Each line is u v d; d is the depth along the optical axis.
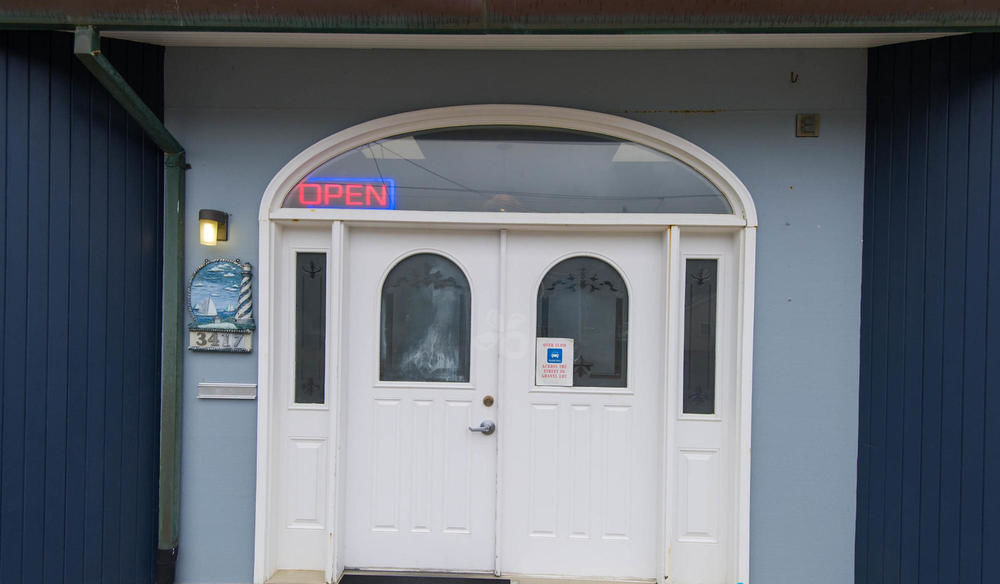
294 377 3.16
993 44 2.54
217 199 3.08
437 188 3.12
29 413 2.63
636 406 3.16
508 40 2.93
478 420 3.20
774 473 3.06
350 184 3.11
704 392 3.15
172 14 2.47
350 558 3.18
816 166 3.05
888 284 2.90
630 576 3.15
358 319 3.20
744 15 2.46
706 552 3.14
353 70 3.08
